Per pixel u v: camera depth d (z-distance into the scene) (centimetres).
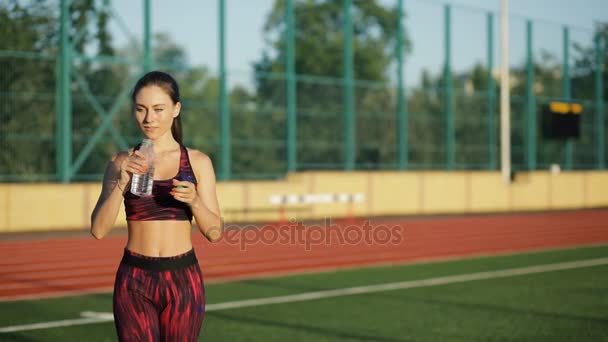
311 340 916
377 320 1042
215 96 3509
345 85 3167
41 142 2469
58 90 2492
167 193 480
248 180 2916
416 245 2061
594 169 4028
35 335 941
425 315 1078
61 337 930
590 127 4009
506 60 3503
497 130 3631
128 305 479
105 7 2661
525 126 3784
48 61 2475
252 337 933
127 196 482
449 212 3406
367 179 3162
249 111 2933
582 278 1454
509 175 3616
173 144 488
